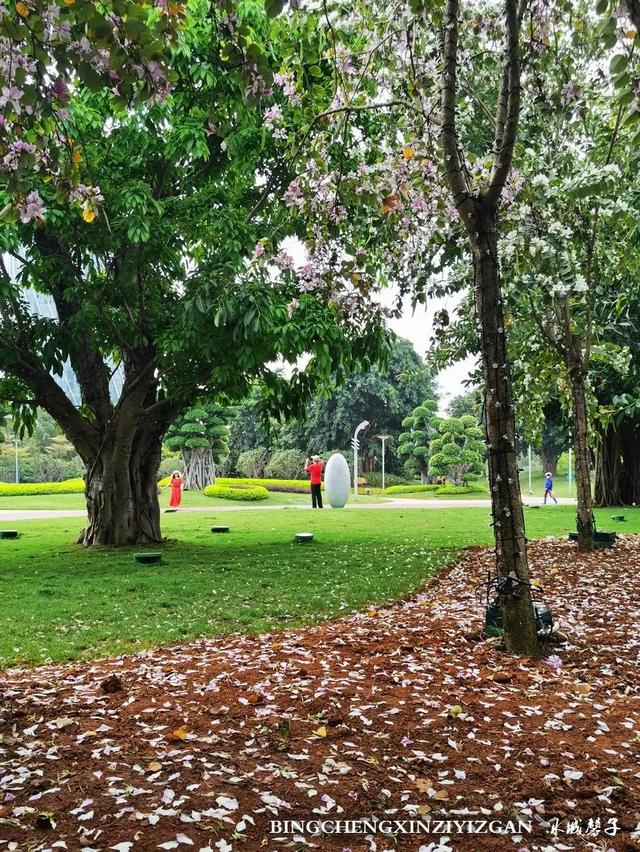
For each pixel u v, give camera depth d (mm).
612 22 3131
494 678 4223
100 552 10859
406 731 3400
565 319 9352
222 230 9273
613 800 2777
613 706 3830
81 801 2678
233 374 10180
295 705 3746
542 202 7312
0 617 6449
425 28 6055
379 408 43375
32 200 3801
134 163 9609
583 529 10023
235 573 8742
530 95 6562
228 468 44969
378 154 6602
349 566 9289
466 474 36750
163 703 3824
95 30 2932
